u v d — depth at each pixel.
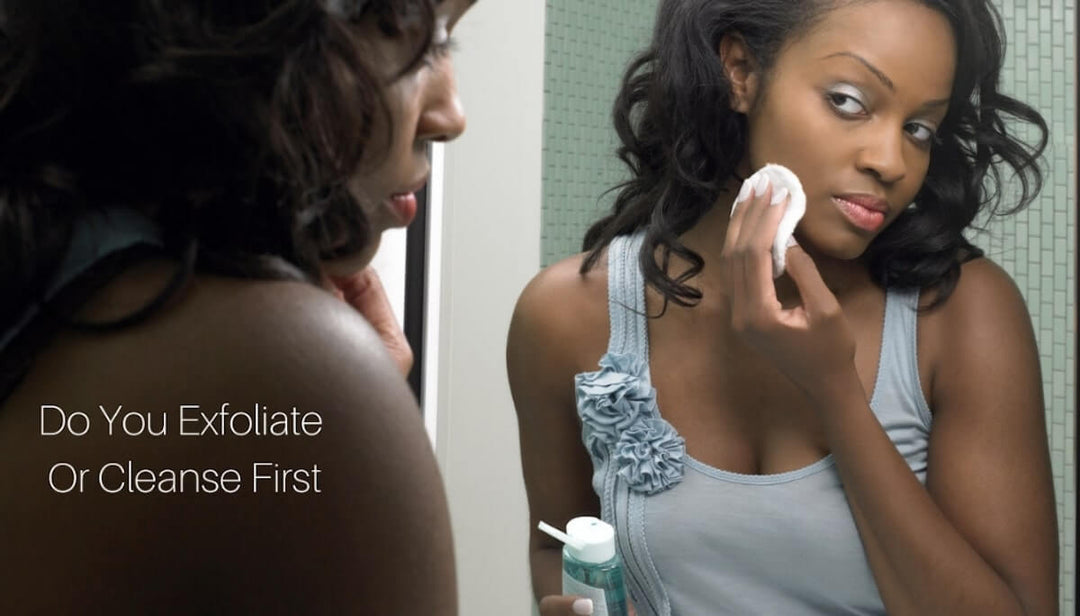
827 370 0.77
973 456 0.83
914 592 0.79
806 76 0.79
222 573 0.25
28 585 0.25
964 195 0.87
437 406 1.39
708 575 0.87
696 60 0.87
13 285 0.28
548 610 0.84
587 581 0.82
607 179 1.50
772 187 0.78
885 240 0.86
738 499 0.86
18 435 0.26
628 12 1.52
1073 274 1.17
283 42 0.30
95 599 0.25
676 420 0.91
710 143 0.88
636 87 0.99
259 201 0.31
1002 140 0.87
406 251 1.37
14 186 0.29
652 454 0.88
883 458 0.78
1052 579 0.84
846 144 0.78
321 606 0.26
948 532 0.79
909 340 0.86
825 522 0.83
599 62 1.50
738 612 0.86
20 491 0.25
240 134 0.30
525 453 1.04
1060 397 1.19
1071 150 1.17
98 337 0.26
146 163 0.30
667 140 0.92
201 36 0.29
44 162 0.29
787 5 0.80
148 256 0.28
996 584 0.79
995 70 0.84
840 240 0.79
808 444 0.86
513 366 1.02
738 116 0.88
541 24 1.42
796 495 0.84
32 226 0.28
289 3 0.30
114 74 0.30
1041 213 1.18
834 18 0.78
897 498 0.78
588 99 1.49
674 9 0.89
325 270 0.38
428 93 0.40
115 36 0.30
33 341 0.27
